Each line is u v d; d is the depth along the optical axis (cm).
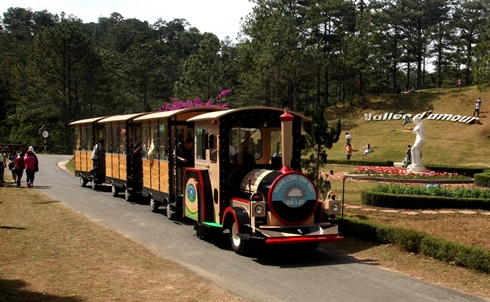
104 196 2077
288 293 788
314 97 7512
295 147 1201
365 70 5669
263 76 5156
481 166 3422
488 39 5366
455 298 768
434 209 1616
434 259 988
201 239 1229
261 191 1021
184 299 742
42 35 5366
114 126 2067
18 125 6084
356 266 967
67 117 5834
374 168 2950
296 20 6097
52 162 4081
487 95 5619
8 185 2431
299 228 999
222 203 1130
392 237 1104
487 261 887
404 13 6581
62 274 877
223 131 1130
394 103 5962
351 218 1299
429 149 4394
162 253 1072
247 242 1034
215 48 5678
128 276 866
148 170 1698
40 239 1165
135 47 8744
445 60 7350
